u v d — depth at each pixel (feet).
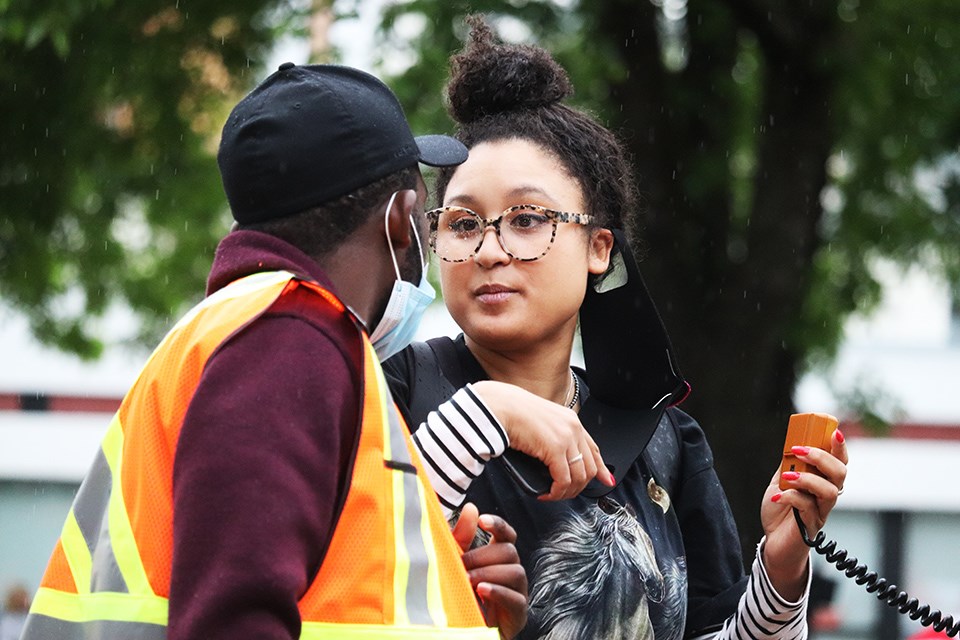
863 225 76.48
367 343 15.44
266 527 13.71
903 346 116.78
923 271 81.41
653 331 20.11
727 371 60.08
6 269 75.20
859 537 113.91
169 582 14.24
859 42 62.85
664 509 20.30
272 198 15.80
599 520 19.22
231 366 14.46
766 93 62.23
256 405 14.20
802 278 61.62
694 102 63.16
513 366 19.99
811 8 60.70
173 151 72.54
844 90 64.75
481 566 17.30
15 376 118.01
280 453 14.06
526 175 19.40
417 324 17.20
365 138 16.01
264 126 15.83
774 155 61.67
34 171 70.44
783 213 61.16
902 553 113.29
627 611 19.04
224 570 13.55
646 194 60.85
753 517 59.16
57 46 58.18
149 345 92.32
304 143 15.76
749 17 60.13
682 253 61.11
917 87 69.31
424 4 61.31
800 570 20.07
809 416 19.75
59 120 68.69
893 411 81.97
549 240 19.39
